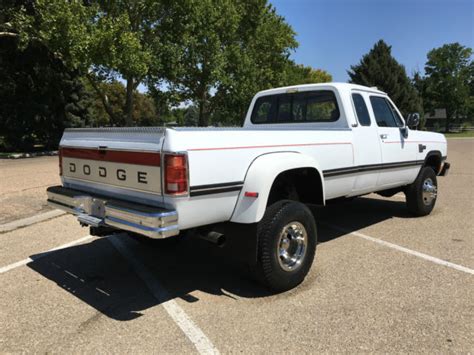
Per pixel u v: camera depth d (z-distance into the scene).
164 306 3.88
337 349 3.09
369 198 9.15
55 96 24.67
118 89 45.84
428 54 73.44
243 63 26.66
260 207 3.83
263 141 4.10
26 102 23.67
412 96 46.88
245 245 3.94
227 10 25.58
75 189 4.74
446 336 3.24
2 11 19.56
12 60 22.92
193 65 25.47
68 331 3.43
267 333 3.34
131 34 19.44
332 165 5.02
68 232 6.49
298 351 3.07
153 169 3.53
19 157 20.89
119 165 3.92
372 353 3.02
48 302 4.00
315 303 3.86
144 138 3.62
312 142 4.70
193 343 3.21
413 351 3.04
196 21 24.14
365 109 5.84
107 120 45.25
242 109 28.53
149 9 22.69
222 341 3.23
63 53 18.88
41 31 17.83
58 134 25.42
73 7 17.86
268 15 30.25
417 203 7.05
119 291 4.25
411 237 5.96
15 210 7.67
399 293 4.03
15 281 4.53
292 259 4.22
